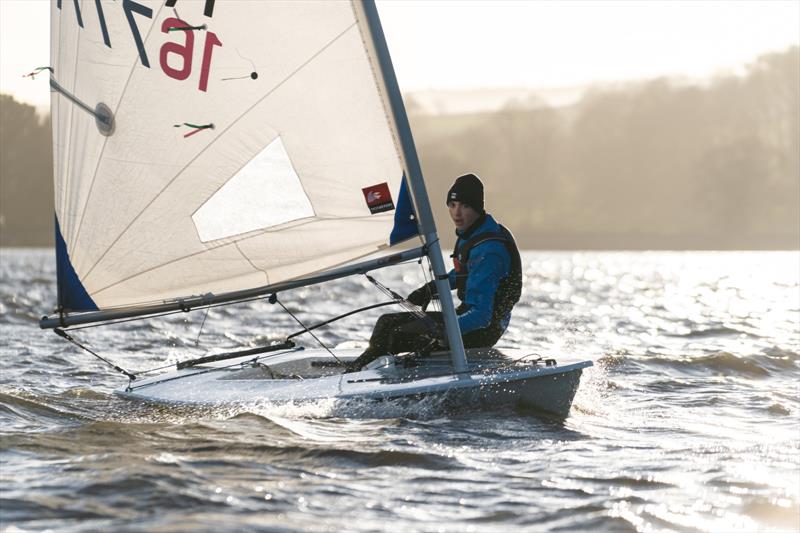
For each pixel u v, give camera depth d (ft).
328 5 67.92
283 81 69.31
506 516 47.32
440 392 65.31
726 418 74.23
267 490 50.16
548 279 402.52
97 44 70.13
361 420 65.82
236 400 67.97
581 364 68.28
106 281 71.51
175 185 70.79
